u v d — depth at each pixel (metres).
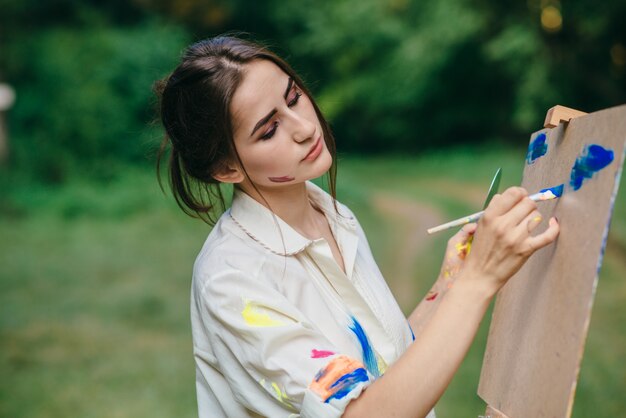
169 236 11.33
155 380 5.39
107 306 7.54
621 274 7.31
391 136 25.59
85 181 16.39
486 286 1.22
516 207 1.21
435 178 18.81
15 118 16.70
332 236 1.58
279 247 1.41
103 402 4.98
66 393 5.18
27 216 13.20
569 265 1.15
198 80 1.36
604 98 19.66
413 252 9.73
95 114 16.98
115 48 17.70
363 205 13.87
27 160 16.20
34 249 10.59
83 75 17.36
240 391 1.33
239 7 24.81
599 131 1.14
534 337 1.25
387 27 23.83
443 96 23.80
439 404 4.40
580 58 19.50
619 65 19.58
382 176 19.81
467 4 21.14
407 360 1.19
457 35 21.25
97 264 9.54
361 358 1.39
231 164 1.40
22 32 17.62
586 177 1.15
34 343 6.39
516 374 1.30
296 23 25.78
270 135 1.35
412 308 6.91
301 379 1.24
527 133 22.55
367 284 1.53
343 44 24.61
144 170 16.66
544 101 19.55
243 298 1.31
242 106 1.34
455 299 1.22
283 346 1.27
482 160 20.17
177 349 6.15
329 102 24.84
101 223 12.66
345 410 1.21
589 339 5.61
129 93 17.69
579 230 1.14
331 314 1.39
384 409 1.18
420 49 22.41
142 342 6.37
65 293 8.12
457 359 1.19
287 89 1.37
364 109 25.62
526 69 19.73
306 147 1.36
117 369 5.66
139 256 10.00
